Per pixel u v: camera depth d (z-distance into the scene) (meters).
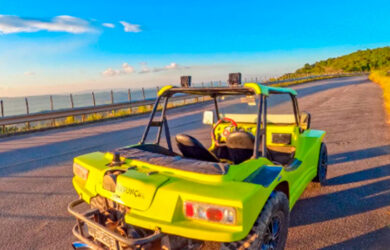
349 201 4.49
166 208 2.26
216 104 4.61
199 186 2.33
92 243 2.55
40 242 3.56
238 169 2.58
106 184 2.60
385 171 5.75
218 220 2.13
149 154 3.03
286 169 3.59
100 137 10.82
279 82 36.47
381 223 3.80
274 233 2.74
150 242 2.37
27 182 5.81
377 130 9.63
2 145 10.09
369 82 37.81
